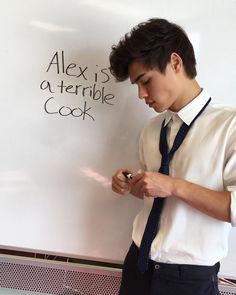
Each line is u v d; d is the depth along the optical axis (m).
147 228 0.80
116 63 0.77
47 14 0.99
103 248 1.09
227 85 1.00
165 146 0.82
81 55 1.00
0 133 1.05
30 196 1.07
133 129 1.03
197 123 0.77
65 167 1.06
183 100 0.78
